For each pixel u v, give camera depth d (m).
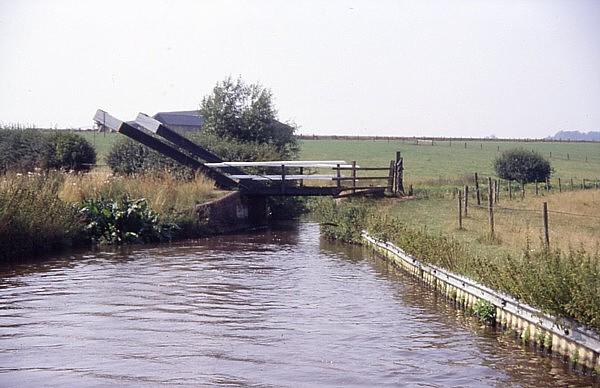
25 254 19.77
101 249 21.94
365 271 18.25
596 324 9.03
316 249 23.12
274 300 14.05
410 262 17.23
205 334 11.12
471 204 31.33
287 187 31.47
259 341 10.77
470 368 9.62
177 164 33.09
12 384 8.54
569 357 9.71
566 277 10.05
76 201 24.05
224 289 15.20
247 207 31.12
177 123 87.38
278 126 45.00
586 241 17.45
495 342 10.98
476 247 17.64
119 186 26.06
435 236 17.94
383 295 14.85
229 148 36.25
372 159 78.44
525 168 53.84
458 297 13.69
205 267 18.45
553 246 15.80
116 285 15.41
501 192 41.84
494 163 56.78
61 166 35.94
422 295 14.90
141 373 9.05
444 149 95.62
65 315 12.30
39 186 23.75
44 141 36.91
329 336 11.20
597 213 26.88
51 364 9.38
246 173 33.84
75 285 15.32
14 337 10.75
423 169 70.44
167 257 20.33
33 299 13.70
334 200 32.09
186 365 9.44
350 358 9.98
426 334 11.46
